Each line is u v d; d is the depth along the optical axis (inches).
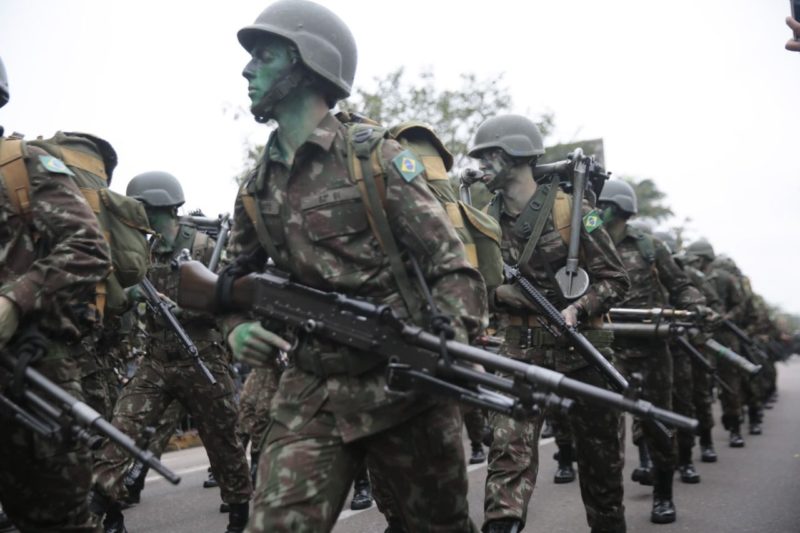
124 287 173.0
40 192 132.0
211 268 255.0
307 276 117.0
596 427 181.3
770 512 248.1
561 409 102.7
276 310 116.7
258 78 120.0
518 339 194.1
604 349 196.2
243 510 231.3
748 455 369.1
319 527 109.6
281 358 191.6
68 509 132.3
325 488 110.7
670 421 97.0
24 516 131.9
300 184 117.3
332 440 112.1
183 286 124.4
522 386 104.2
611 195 280.8
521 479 178.5
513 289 193.6
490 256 151.2
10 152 132.5
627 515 250.1
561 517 246.1
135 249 169.9
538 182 204.7
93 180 168.4
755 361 440.1
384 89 745.6
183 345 228.2
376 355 110.8
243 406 280.8
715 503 263.1
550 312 186.9
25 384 125.0
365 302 110.9
